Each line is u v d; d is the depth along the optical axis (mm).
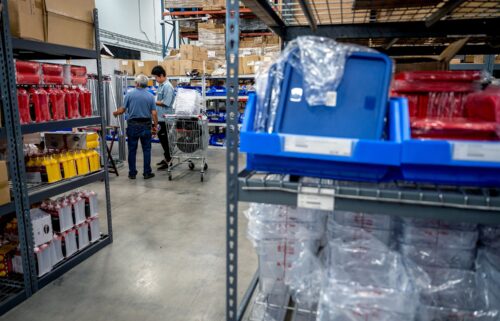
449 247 1257
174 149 5246
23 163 2148
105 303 2172
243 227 3271
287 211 1351
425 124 1060
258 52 7582
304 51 1050
